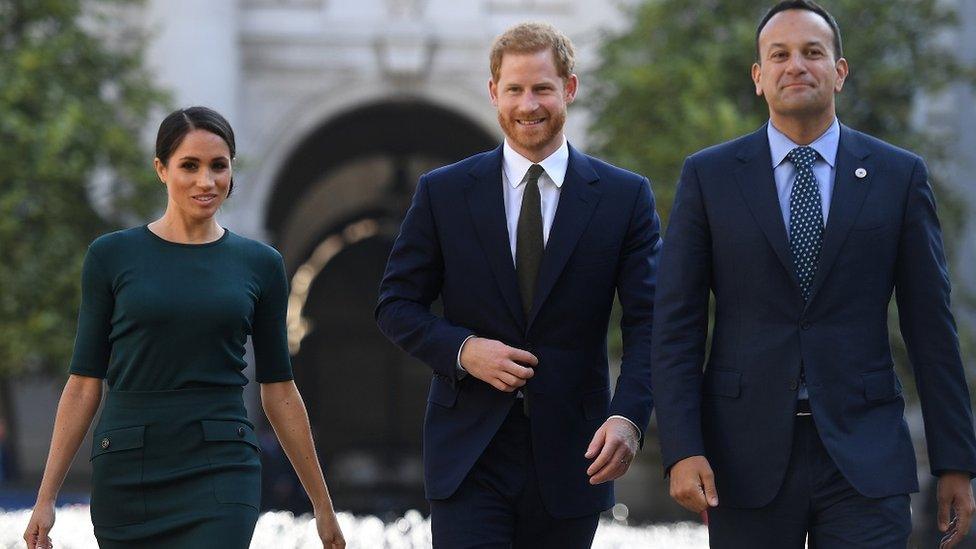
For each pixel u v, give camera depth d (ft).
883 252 57.77
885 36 234.99
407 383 414.21
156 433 58.70
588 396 62.28
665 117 229.66
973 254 291.17
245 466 59.41
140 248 60.18
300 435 63.72
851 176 58.18
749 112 233.76
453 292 62.59
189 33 291.99
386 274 63.62
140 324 59.00
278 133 308.81
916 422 249.96
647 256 62.85
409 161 409.08
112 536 58.85
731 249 58.13
